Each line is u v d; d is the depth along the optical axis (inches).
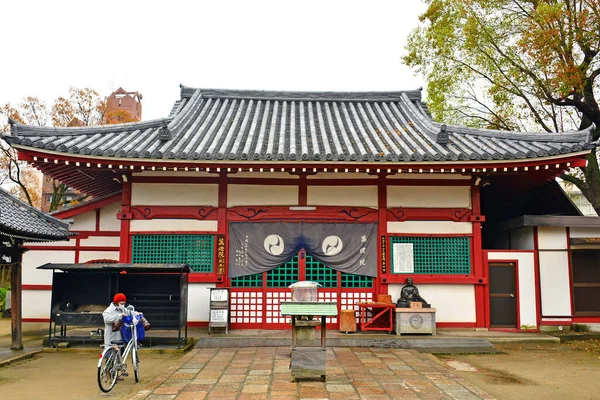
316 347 338.0
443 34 730.8
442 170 516.7
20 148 478.9
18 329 461.7
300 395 300.5
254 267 547.8
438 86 792.3
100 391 323.0
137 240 549.3
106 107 1194.6
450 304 548.7
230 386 322.7
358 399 292.5
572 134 515.5
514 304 554.9
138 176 553.9
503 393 323.9
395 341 475.2
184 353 453.4
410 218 557.9
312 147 542.6
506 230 637.9
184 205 552.7
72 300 485.7
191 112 677.3
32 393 318.7
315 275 551.5
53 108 1123.3
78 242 642.2
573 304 553.9
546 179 585.9
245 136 589.3
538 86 673.0
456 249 556.4
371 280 553.6
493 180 598.2
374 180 562.9
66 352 461.1
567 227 563.5
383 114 713.6
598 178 703.7
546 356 448.1
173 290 491.8
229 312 541.3
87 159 492.7
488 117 797.9
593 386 343.3
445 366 391.2
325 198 559.2
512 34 696.4
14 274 464.1
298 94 763.4
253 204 556.4
